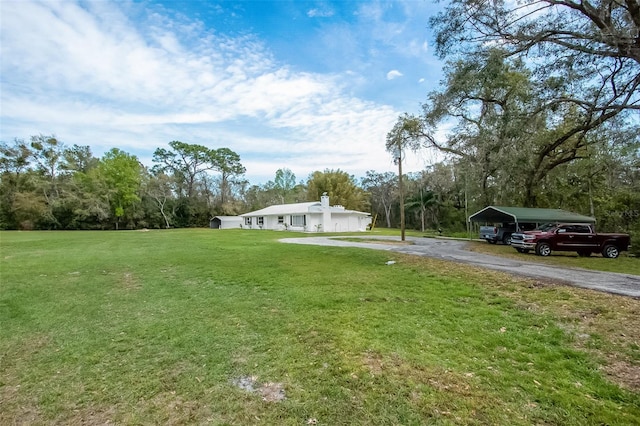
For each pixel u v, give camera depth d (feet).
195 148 162.30
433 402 9.11
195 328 15.61
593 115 43.11
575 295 19.56
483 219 66.08
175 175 164.14
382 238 73.05
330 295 21.01
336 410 8.83
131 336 14.74
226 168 172.45
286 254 41.73
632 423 8.21
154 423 8.47
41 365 12.03
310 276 27.27
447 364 11.48
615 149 51.67
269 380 10.57
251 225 133.90
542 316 16.40
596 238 42.80
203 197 170.91
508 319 16.15
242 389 10.08
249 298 20.92
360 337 13.97
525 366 11.37
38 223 126.41
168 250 47.62
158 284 25.30
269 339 14.06
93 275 28.94
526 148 44.65
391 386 9.99
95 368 11.72
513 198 68.85
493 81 33.86
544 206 70.44
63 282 26.14
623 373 10.89
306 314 17.30
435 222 130.31
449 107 50.19
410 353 12.37
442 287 22.72
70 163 141.18
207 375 11.02
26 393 10.11
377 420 8.35
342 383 10.25
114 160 132.67
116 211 133.69
